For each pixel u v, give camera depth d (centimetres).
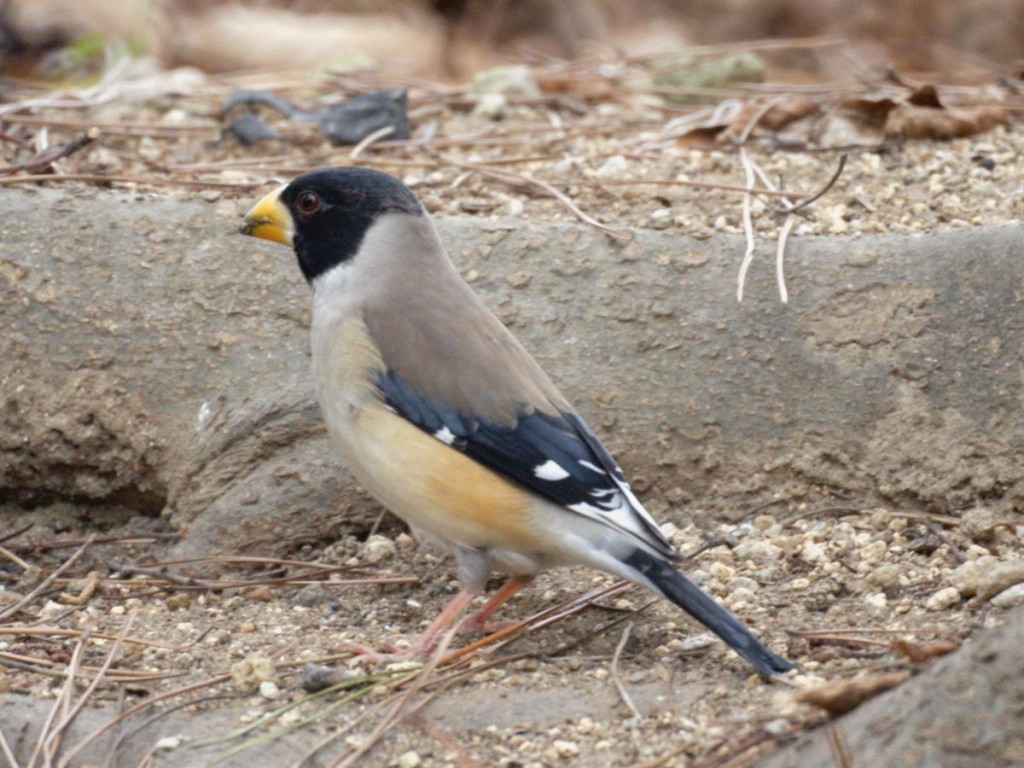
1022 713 648
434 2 2131
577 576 998
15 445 1090
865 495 1030
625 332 1078
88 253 1110
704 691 801
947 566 945
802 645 851
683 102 1534
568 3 2178
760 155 1304
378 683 822
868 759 661
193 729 793
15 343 1093
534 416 870
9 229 1116
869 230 1147
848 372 1051
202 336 1090
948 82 1614
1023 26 2014
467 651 877
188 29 1845
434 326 892
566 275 1098
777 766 687
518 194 1232
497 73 1538
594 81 1573
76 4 1803
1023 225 1074
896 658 809
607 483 859
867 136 1320
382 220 925
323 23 2002
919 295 1057
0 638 914
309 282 946
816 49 2039
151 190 1197
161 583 1003
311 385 1069
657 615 920
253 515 1049
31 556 1058
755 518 1036
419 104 1509
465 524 871
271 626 940
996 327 1038
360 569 1019
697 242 1109
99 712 820
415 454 873
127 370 1088
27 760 795
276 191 954
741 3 2139
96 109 1445
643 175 1266
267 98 1413
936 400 1032
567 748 748
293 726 783
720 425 1056
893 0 2048
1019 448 1006
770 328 1069
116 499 1111
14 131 1352
